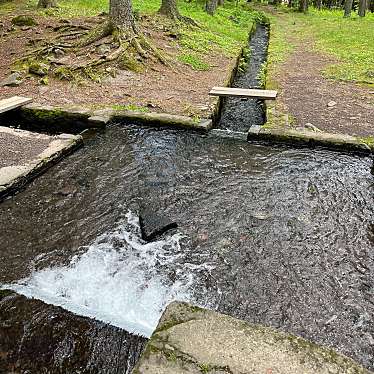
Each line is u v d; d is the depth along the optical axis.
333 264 4.00
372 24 20.34
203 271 3.88
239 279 3.79
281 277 3.82
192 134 6.95
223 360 1.81
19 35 11.68
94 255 4.05
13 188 4.99
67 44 10.33
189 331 1.95
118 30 10.48
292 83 9.88
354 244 4.30
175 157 6.20
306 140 6.41
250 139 6.70
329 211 4.89
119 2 10.38
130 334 3.15
